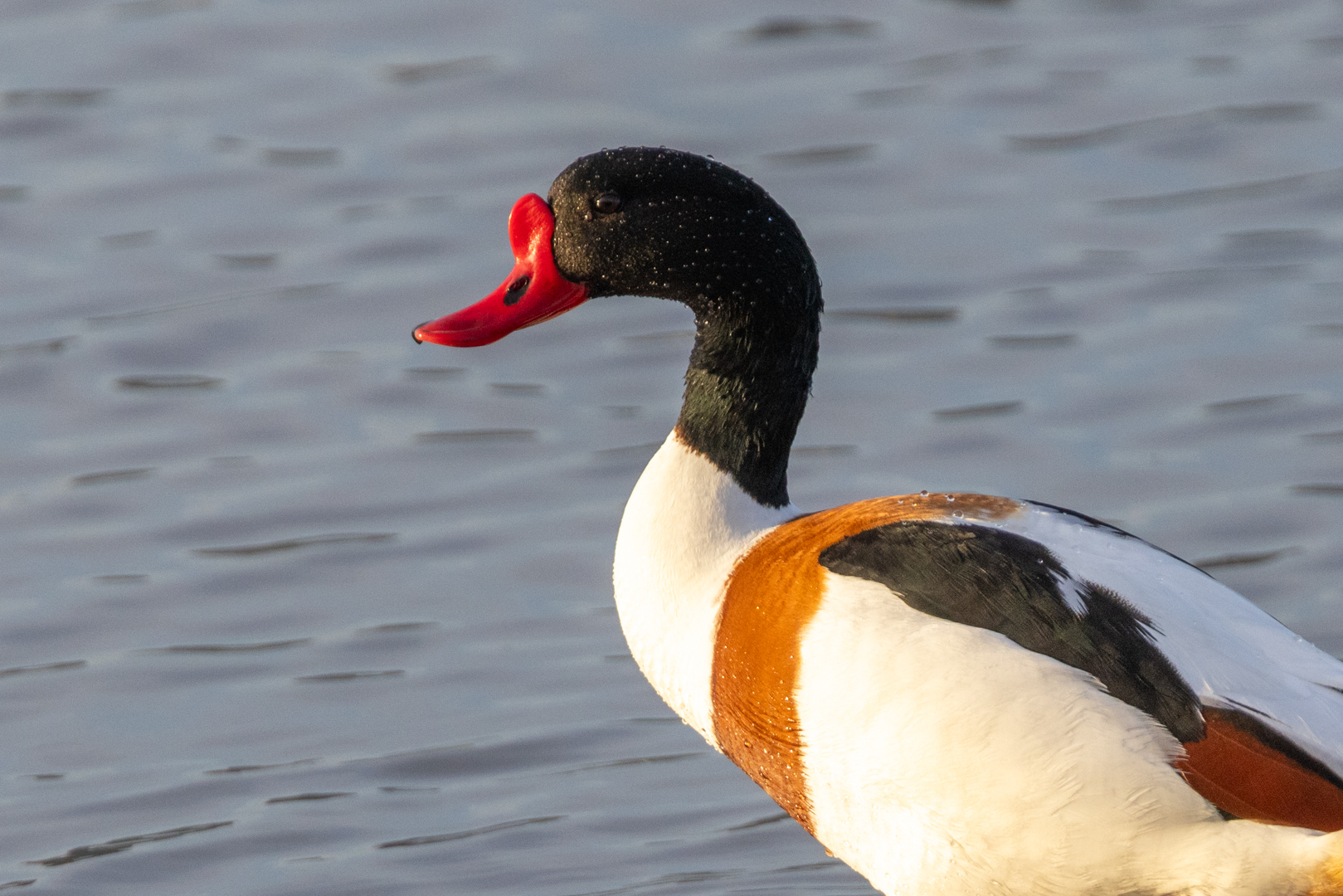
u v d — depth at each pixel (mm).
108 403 13078
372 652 10688
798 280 7727
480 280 14172
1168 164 15320
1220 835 6645
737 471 7723
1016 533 7133
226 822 9359
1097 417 12445
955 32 17359
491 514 11898
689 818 9312
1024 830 6793
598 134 15680
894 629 6871
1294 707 6664
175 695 10383
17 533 11789
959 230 14586
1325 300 13555
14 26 17531
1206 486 11664
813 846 9070
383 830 9281
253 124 16078
